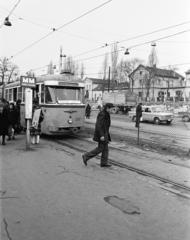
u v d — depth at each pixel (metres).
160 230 4.31
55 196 5.71
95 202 5.42
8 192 5.91
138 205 5.32
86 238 4.02
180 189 6.35
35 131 12.29
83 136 15.24
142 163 8.88
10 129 13.34
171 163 8.91
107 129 8.27
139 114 20.80
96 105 61.28
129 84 74.88
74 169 7.96
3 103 11.79
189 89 70.06
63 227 4.35
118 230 4.28
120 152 10.77
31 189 6.12
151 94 76.31
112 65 61.09
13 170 7.68
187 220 4.68
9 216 4.73
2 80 53.22
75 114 13.98
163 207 5.24
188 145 12.61
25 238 4.00
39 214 4.82
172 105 49.00
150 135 16.39
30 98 10.75
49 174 7.36
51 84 13.54
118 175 7.43
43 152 10.34
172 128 21.75
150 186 6.53
